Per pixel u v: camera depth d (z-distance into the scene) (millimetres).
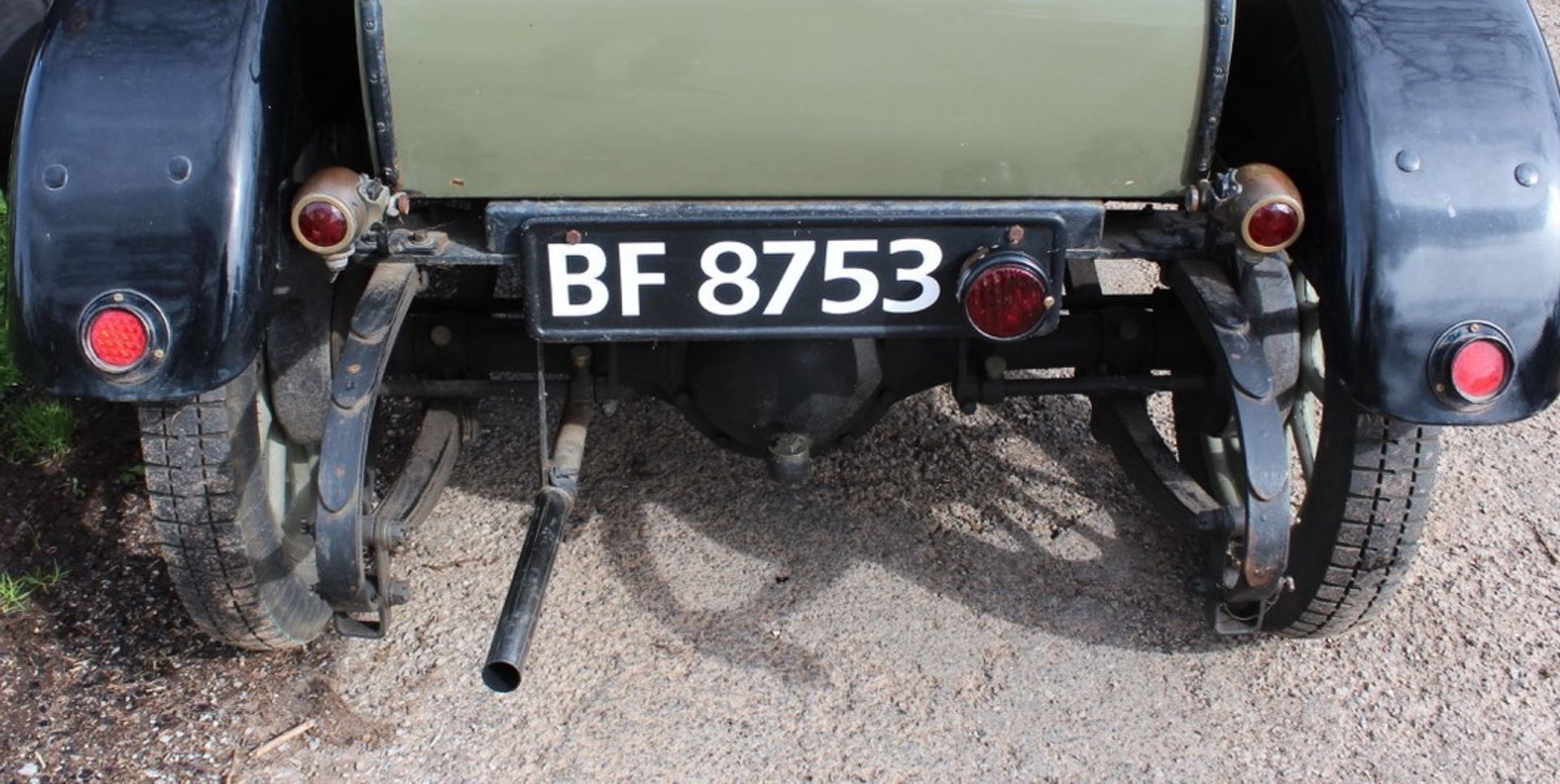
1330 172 2529
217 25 2506
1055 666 3262
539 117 2490
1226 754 3049
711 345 3078
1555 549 3725
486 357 3135
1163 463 3264
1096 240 2592
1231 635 3178
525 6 2410
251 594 2949
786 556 3580
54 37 2506
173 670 3227
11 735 3045
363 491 2746
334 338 2945
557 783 2938
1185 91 2504
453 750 3016
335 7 2898
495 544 3617
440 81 2459
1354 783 2986
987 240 2543
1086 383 3129
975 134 2521
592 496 3777
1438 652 3350
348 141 3059
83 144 2418
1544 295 2449
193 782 2941
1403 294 2443
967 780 2959
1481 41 2562
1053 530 3688
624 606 3412
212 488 2766
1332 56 2566
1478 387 2438
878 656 3279
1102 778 2979
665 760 2994
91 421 4082
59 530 3670
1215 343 2629
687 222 2506
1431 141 2479
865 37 2443
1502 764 3047
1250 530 2551
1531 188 2465
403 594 2766
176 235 2402
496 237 2555
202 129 2428
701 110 2486
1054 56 2471
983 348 3146
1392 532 2922
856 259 2555
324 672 3217
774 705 3139
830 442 3223
